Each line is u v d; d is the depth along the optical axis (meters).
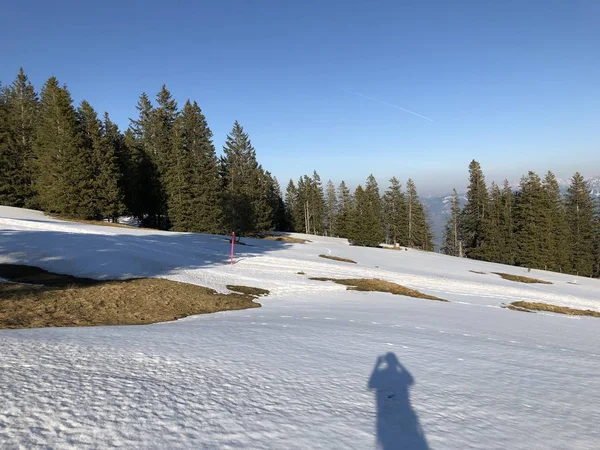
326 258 36.59
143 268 19.81
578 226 69.25
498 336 11.46
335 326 10.81
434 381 6.00
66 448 3.08
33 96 64.69
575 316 19.44
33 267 16.97
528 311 19.81
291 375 5.62
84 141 46.91
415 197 87.50
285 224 92.88
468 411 4.79
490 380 6.32
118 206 48.16
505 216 69.75
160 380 4.87
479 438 4.02
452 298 21.84
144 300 13.71
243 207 47.62
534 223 61.75
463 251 82.81
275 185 90.00
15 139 52.50
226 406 4.21
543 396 5.67
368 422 4.14
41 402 3.90
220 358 6.22
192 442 3.34
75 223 37.59
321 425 3.95
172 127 65.19
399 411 4.57
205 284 18.64
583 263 65.50
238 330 9.24
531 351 9.27
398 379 5.93
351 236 63.91
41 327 9.42
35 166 49.22
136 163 58.81
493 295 24.25
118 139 58.94
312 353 7.20
